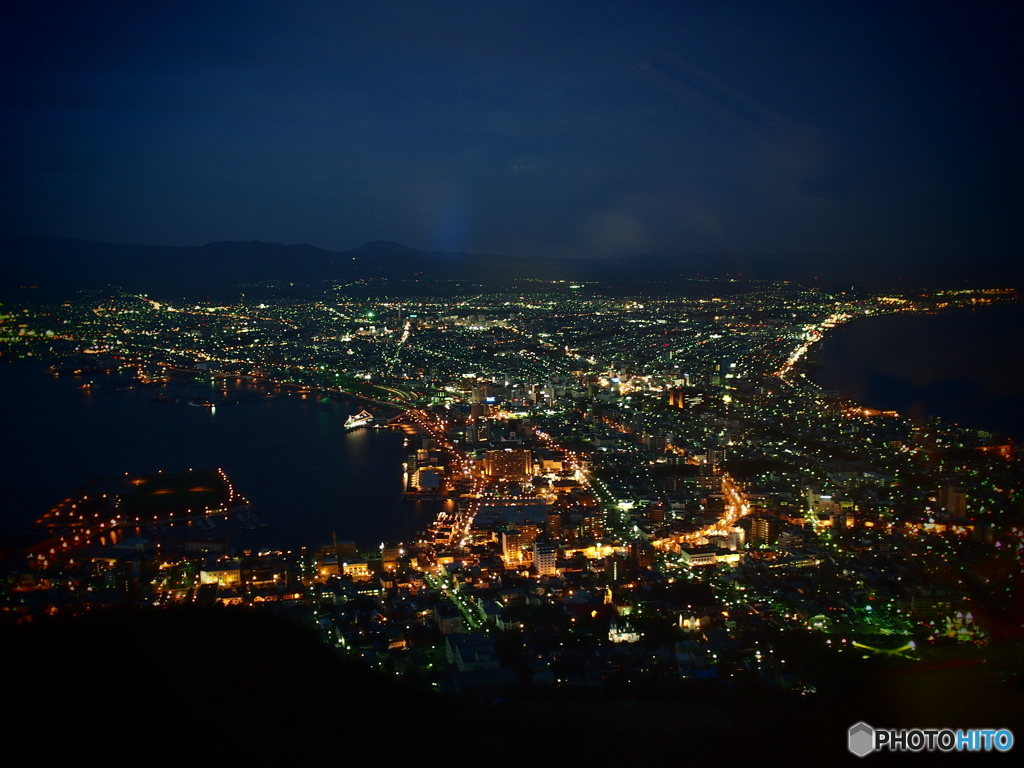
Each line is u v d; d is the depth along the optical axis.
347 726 43.50
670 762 44.72
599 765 43.91
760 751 45.34
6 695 37.44
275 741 40.00
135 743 36.84
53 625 43.47
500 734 46.34
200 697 41.41
